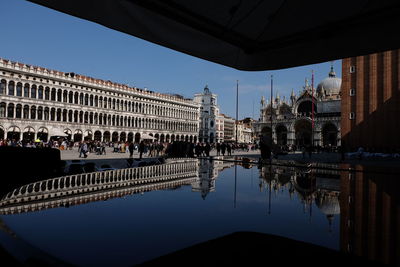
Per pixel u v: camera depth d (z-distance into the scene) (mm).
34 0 3926
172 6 4562
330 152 67625
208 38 5594
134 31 4750
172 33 5129
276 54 6344
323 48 5836
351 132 49844
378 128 46625
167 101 92875
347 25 5254
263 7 4641
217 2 4535
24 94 57688
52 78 61344
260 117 103312
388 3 4590
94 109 70188
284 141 96000
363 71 49094
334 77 94375
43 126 59219
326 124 81312
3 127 53125
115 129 74938
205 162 8422
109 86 74062
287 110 95062
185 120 100562
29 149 4797
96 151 44188
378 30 5145
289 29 5480
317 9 4758
